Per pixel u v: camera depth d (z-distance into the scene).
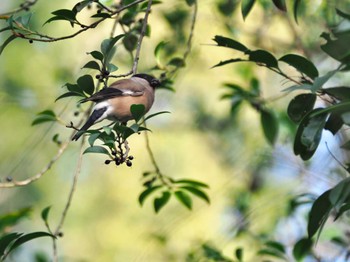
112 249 17.91
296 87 6.10
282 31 14.34
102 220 18.27
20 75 16.03
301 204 9.68
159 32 15.05
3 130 16.27
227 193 13.85
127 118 8.52
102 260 17.83
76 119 14.76
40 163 17.17
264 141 14.73
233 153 15.90
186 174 17.44
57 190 17.92
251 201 12.75
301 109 6.94
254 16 13.70
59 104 15.01
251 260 11.86
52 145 17.08
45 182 17.50
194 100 16.77
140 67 13.32
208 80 16.77
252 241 11.85
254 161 13.07
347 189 5.70
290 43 13.05
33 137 16.22
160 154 17.97
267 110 10.94
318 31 12.12
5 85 15.95
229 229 12.52
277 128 10.92
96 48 14.73
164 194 9.73
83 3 6.73
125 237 18.06
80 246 18.00
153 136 17.89
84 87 6.71
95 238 18.14
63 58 16.28
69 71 15.49
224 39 6.96
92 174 18.62
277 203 11.98
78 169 9.22
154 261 13.02
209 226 16.34
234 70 14.09
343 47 6.08
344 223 10.83
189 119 17.03
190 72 16.50
